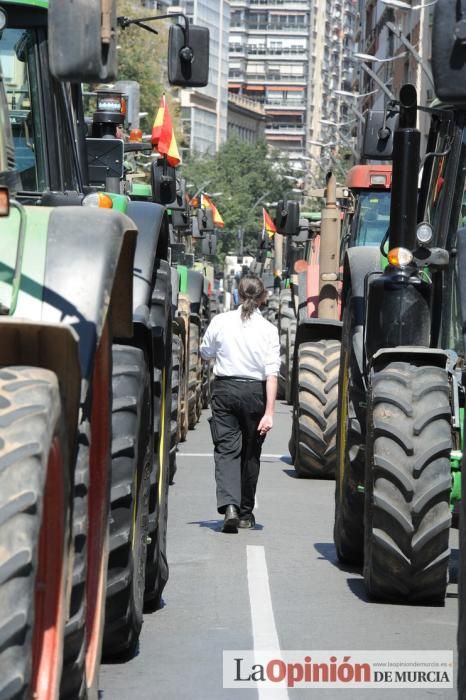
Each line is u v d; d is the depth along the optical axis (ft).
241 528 84.12
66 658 37.22
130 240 40.60
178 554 74.74
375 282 62.18
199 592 64.39
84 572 37.35
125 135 132.46
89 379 35.06
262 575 68.49
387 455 58.39
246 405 82.69
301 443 108.99
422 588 60.13
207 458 123.95
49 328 32.14
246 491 84.07
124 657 51.72
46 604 33.12
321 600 62.54
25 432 29.63
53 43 35.04
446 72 38.19
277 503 96.12
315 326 110.22
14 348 32.94
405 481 58.03
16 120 50.03
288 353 198.39
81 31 34.94
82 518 37.09
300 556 74.54
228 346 83.15
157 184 93.04
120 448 48.08
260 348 82.84
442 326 64.49
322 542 79.41
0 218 36.86
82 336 35.17
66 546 33.45
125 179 108.58
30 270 36.14
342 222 162.91
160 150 109.09
